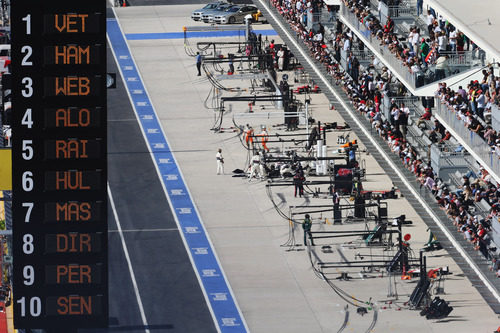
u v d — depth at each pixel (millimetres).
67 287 166375
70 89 161625
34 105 161500
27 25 159750
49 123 162125
